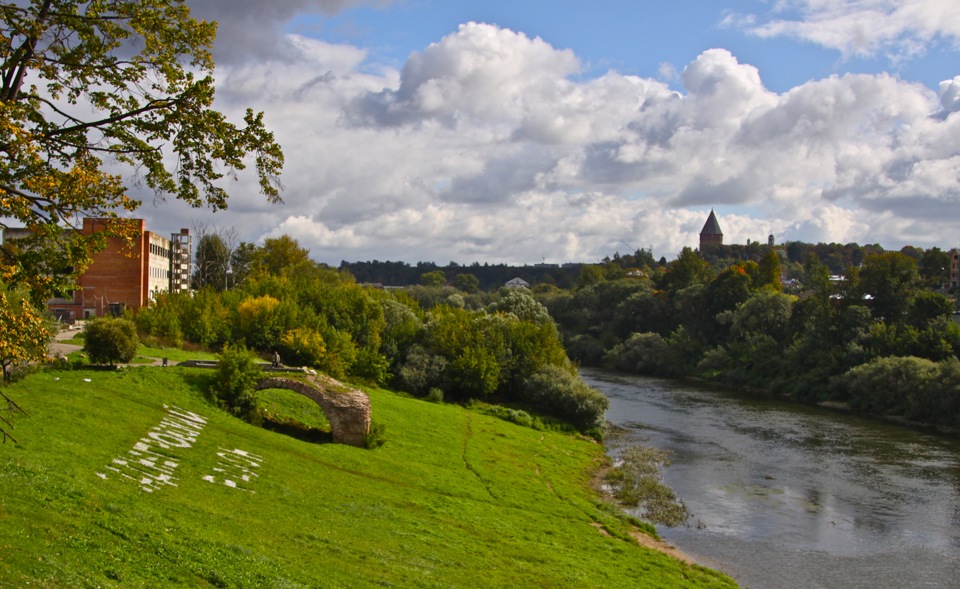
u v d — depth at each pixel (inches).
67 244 775.7
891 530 1940.2
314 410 2454.5
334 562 1087.6
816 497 2241.6
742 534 1894.7
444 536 1425.9
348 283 5231.3
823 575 1631.4
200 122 845.2
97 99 826.2
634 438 3174.2
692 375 5531.5
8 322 731.4
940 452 2886.3
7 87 772.0
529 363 3836.1
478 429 2920.8
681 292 6461.6
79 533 869.2
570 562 1423.5
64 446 1285.7
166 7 848.3
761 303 5492.1
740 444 3031.5
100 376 2037.4
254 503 1321.4
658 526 1946.4
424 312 4847.4
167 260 5241.1
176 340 3203.7
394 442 2345.0
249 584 884.0
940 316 4500.5
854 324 4766.2
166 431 1675.7
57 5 807.1
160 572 842.8
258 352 3499.0
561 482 2281.0
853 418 3715.6
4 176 715.4
